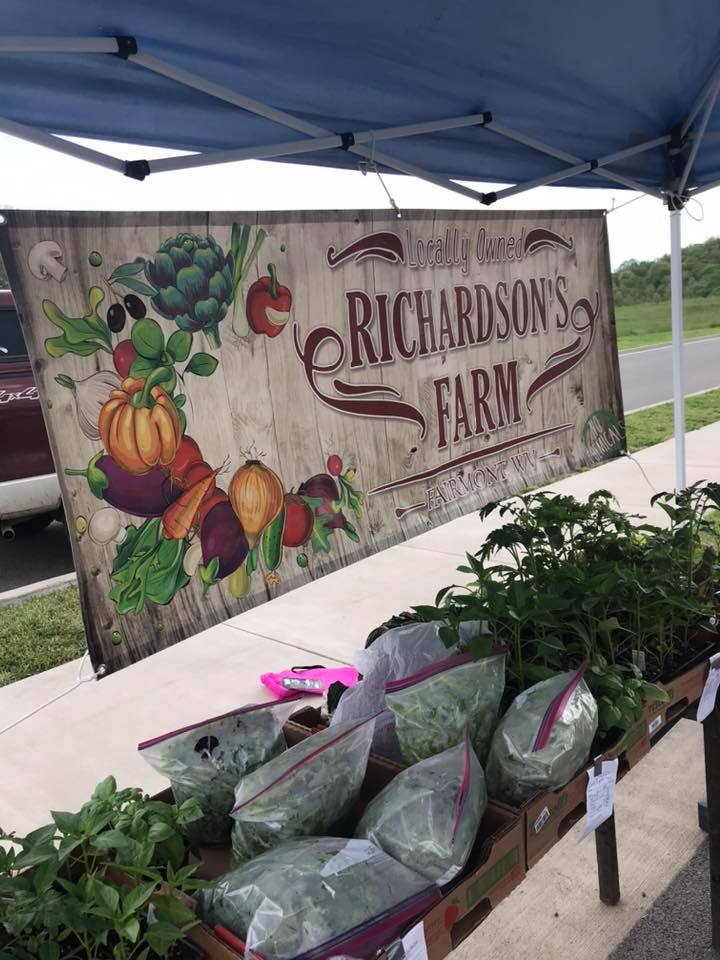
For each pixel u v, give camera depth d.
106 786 1.46
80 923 1.16
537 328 3.43
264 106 2.33
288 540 2.49
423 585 5.32
